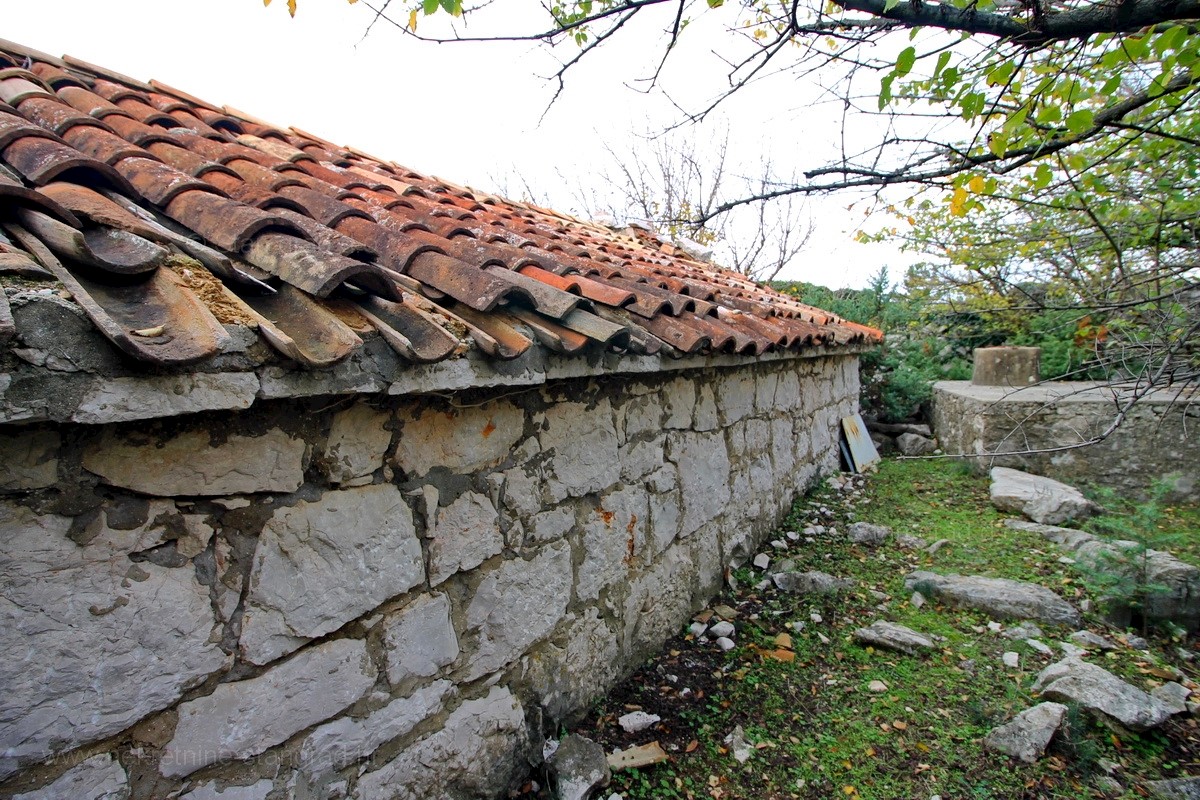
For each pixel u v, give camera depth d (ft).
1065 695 8.16
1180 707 8.15
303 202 6.45
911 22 5.44
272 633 4.46
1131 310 11.27
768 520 14.19
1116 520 12.44
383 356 4.42
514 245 8.82
